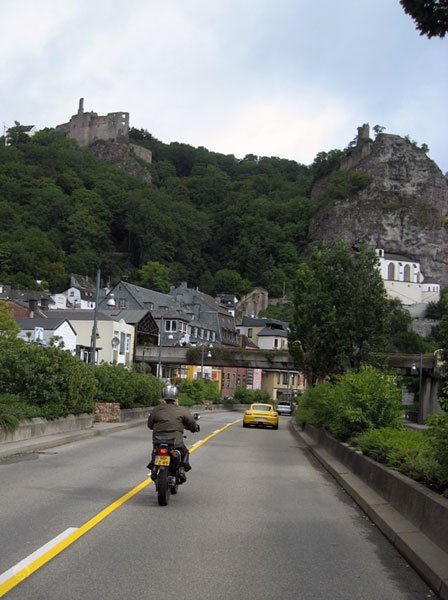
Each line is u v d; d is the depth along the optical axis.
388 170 181.12
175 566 5.96
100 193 153.12
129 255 146.75
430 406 58.25
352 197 178.25
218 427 33.50
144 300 87.00
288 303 151.75
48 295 110.19
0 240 125.44
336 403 17.23
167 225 147.75
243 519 8.38
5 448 14.48
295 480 12.84
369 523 8.54
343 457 14.73
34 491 9.80
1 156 160.12
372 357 24.70
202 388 56.50
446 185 184.25
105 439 20.42
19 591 5.08
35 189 145.88
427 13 8.11
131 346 63.84
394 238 173.38
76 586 5.26
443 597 5.19
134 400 33.47
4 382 19.00
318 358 25.47
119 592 5.15
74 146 188.12
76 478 11.44
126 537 7.02
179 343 71.31
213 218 177.75
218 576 5.71
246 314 145.00
